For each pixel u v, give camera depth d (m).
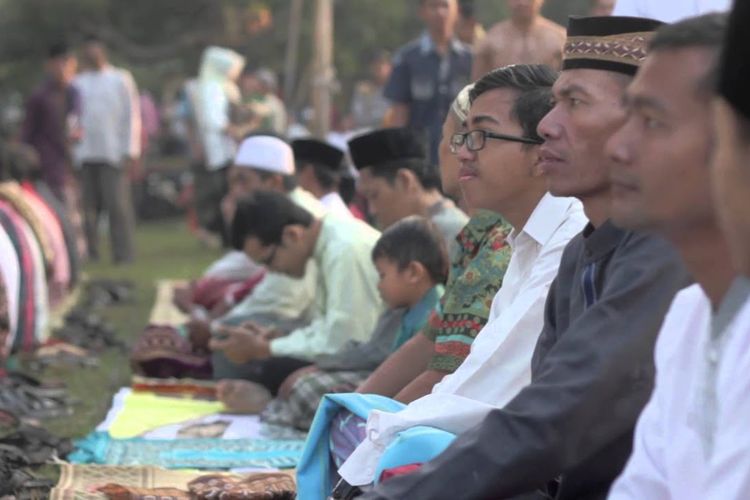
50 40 66.62
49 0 65.88
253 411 14.24
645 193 5.23
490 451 6.40
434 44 20.91
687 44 5.13
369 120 33.28
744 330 5.01
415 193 13.15
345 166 20.02
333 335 13.98
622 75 6.75
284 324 15.86
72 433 13.65
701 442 5.17
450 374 8.77
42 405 14.70
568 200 8.29
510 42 17.61
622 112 6.70
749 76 4.38
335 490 7.88
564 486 6.73
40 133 30.31
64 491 10.34
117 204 32.44
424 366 10.15
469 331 9.30
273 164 17.31
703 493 5.04
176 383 15.43
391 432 7.66
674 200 5.18
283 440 12.97
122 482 11.17
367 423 7.86
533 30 17.59
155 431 13.56
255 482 10.32
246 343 14.41
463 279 9.41
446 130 10.22
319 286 14.55
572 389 6.35
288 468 11.95
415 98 20.98
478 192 8.47
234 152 32.88
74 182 34.56
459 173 8.70
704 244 5.21
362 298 13.97
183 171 49.97
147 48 67.94
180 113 50.62
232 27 63.12
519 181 8.33
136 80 67.88
